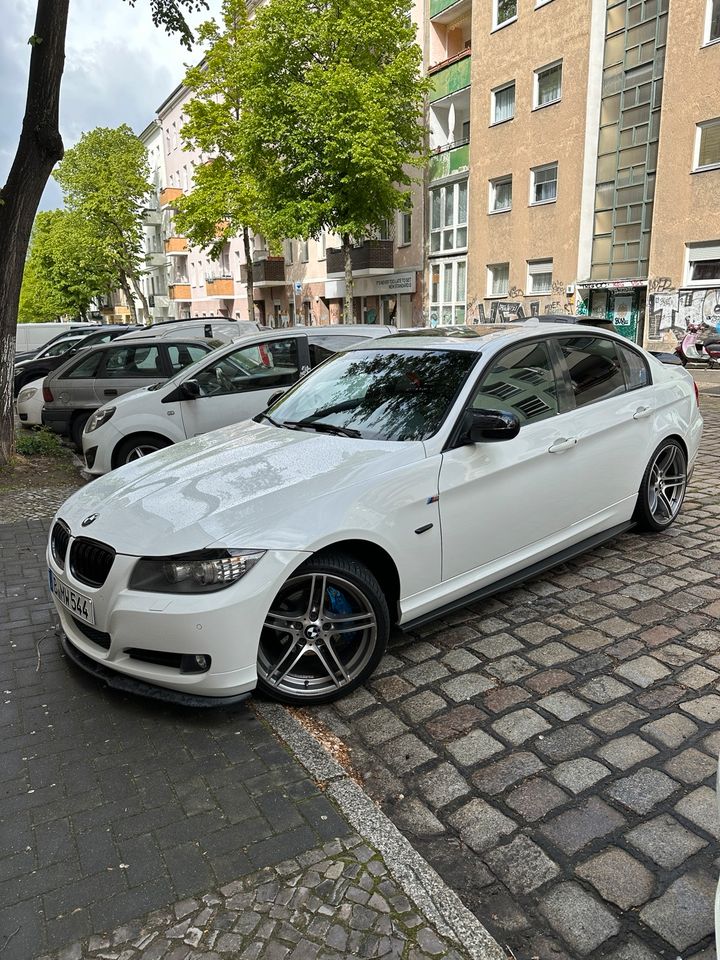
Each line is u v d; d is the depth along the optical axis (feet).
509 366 12.84
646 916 6.70
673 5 53.47
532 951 6.41
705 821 7.84
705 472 23.12
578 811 8.10
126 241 138.72
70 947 6.48
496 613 13.23
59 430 31.50
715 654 11.41
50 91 25.59
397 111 59.72
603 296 64.90
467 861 7.49
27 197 26.23
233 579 9.26
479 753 9.25
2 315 26.89
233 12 74.84
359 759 9.29
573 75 62.13
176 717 10.22
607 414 14.25
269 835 7.80
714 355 54.29
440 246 81.76
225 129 76.64
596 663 11.29
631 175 59.82
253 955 6.36
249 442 12.73
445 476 11.19
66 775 8.95
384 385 13.14
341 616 10.35
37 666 11.83
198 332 43.32
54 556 11.22
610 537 14.90
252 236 121.19
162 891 7.07
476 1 70.90
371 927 6.61
